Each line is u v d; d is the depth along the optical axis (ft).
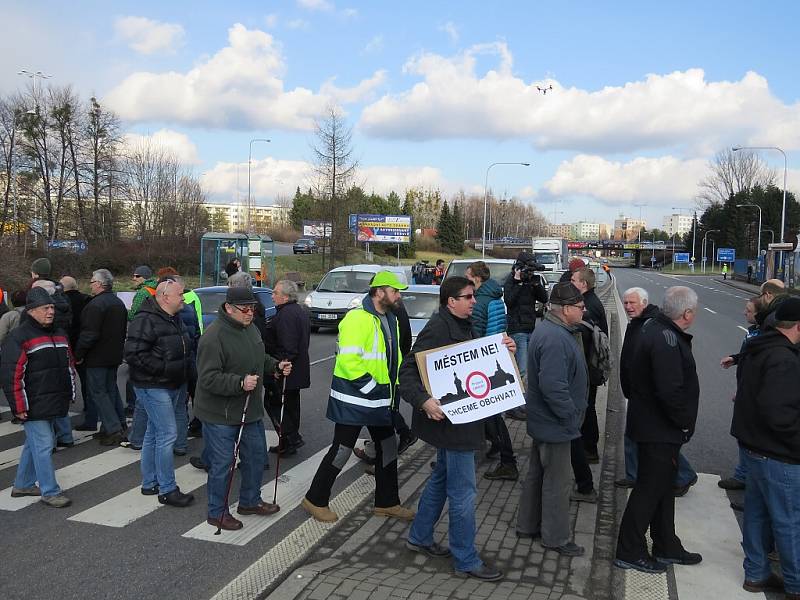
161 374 17.80
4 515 17.12
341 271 59.62
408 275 67.31
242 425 16.30
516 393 13.57
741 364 13.92
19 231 103.14
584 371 14.87
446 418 13.48
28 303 17.65
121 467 21.22
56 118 113.19
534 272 26.13
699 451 23.27
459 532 13.55
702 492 18.92
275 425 22.86
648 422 13.74
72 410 29.12
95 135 118.93
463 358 13.58
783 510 12.46
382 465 16.87
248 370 16.38
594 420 20.56
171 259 123.34
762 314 18.25
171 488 17.98
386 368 16.37
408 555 14.76
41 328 17.63
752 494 13.11
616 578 13.62
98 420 27.71
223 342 16.01
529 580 13.50
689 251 357.82
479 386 13.51
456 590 13.02
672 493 14.24
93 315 23.02
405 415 29.43
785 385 12.17
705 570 14.10
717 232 320.09
